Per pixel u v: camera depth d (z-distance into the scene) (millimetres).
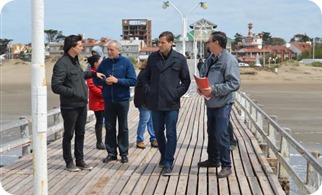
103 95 6773
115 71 6645
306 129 17406
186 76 6156
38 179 4188
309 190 4992
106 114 6855
